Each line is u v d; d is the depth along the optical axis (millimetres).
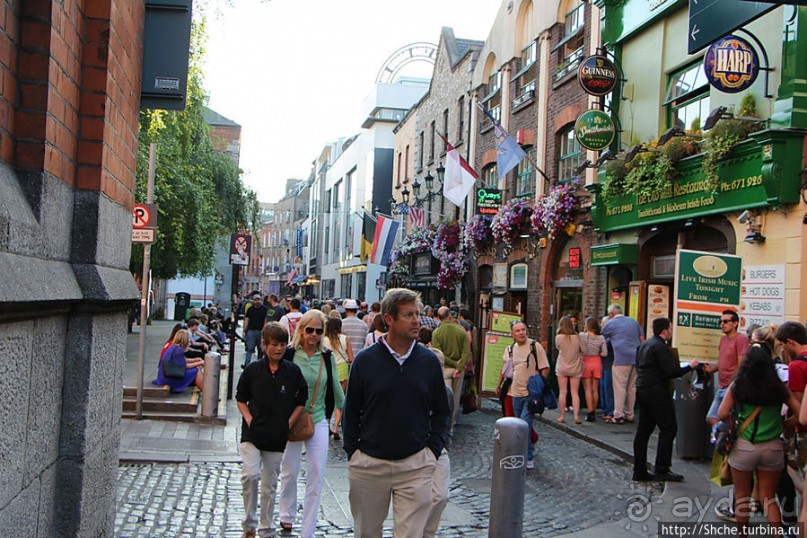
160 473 7797
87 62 3869
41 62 3301
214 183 29172
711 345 9336
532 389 8859
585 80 14023
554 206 16844
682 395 9406
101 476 4055
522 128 20703
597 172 15781
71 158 3754
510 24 21891
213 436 9852
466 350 11555
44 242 3320
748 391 5531
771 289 10336
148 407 11219
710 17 10141
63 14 3498
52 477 3531
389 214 47531
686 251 9297
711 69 10078
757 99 10805
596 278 15703
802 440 5652
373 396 4250
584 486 8078
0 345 2740
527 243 19438
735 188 10875
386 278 37469
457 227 25391
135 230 10414
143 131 17984
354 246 52781
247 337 18047
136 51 4828
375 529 4371
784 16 10109
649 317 13250
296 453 6020
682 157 12086
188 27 5180
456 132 27516
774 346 7211
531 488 7992
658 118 13773
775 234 10336
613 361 12711
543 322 18156
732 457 5711
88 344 3701
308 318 5887
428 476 4289
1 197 2852
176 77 5133
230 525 6172
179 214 22625
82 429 3658
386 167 47969
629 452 9703
